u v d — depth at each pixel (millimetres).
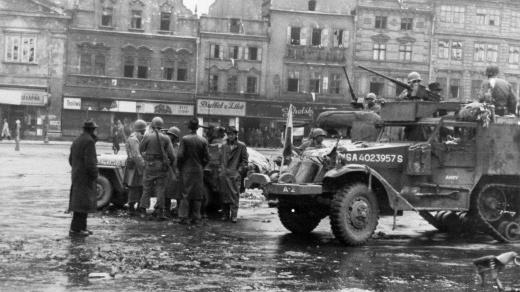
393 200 12117
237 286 8141
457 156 12852
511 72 62969
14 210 14867
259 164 18250
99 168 15555
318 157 12430
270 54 60469
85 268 8797
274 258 10211
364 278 8938
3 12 56125
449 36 62062
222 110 59281
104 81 57656
